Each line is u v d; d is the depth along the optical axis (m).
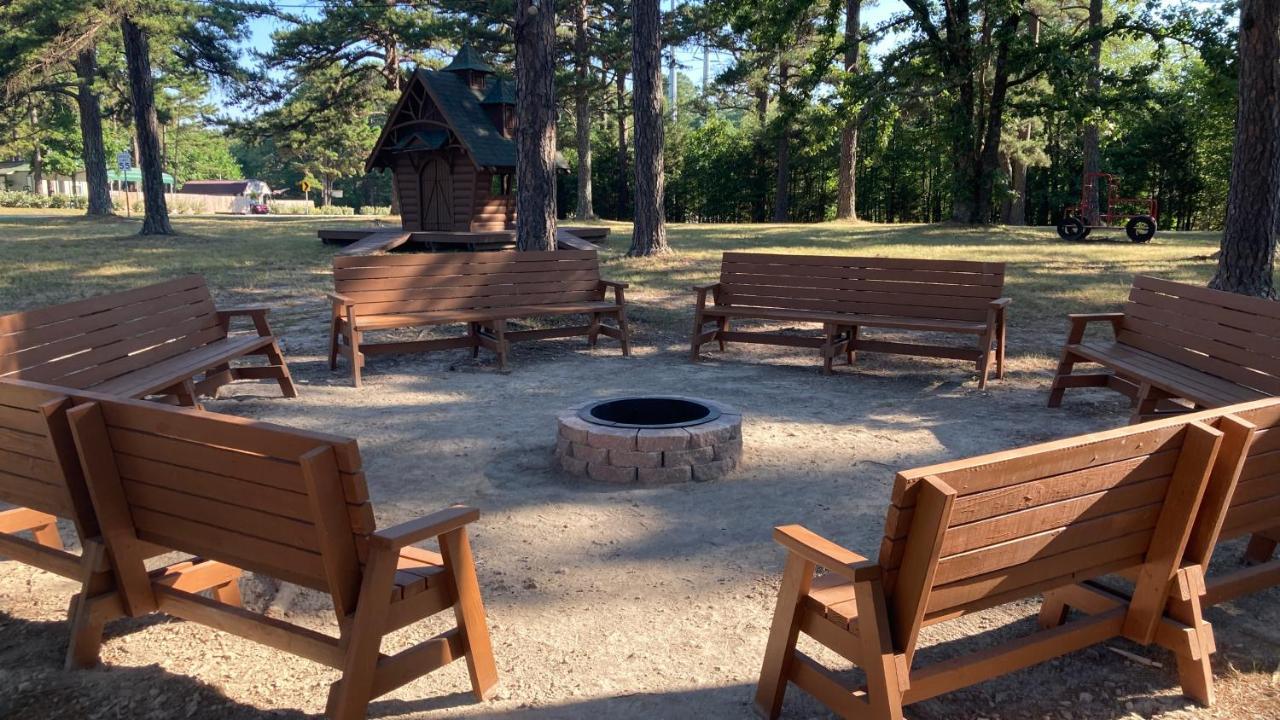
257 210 70.31
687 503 5.23
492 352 10.04
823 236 26.58
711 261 18.08
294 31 36.16
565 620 3.82
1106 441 2.83
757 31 26.53
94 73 38.75
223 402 7.75
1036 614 3.87
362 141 73.56
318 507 2.69
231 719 3.05
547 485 5.56
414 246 23.53
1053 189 42.31
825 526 4.87
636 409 6.27
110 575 3.40
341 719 2.80
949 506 2.43
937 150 30.31
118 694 3.20
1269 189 11.79
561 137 48.44
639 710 3.13
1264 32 11.46
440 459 6.10
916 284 8.89
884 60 27.61
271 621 3.07
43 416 3.22
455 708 3.14
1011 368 9.10
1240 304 6.14
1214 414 3.10
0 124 50.38
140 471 3.23
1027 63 26.72
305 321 11.79
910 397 7.96
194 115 56.22
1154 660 3.47
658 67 18.53
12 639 3.60
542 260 9.80
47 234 27.55
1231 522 3.45
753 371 9.12
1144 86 25.19
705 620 3.82
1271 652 3.55
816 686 2.95
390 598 2.87
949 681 2.83
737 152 49.25
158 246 22.88
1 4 27.53
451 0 36.38
